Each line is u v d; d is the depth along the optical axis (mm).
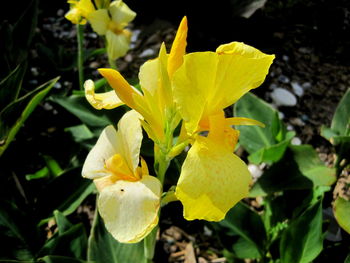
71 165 471
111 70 225
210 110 228
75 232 358
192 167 209
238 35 752
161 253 473
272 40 759
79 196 408
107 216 219
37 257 353
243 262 426
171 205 503
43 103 594
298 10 814
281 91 669
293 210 434
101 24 448
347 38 780
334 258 393
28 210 430
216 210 208
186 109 209
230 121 239
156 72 235
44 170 475
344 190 518
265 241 412
